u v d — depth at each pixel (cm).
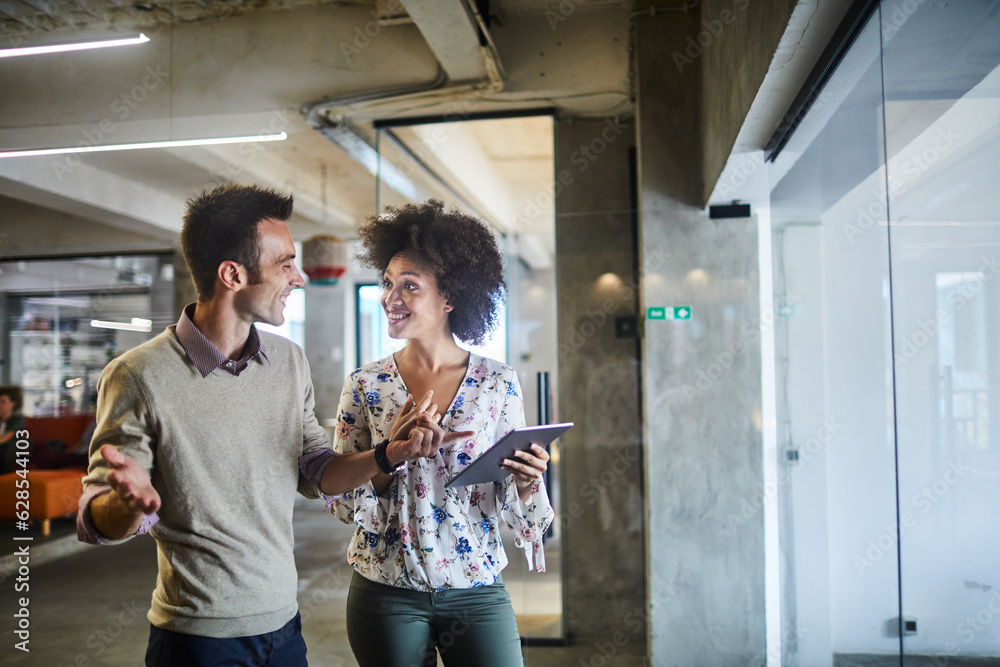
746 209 328
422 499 149
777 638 313
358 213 799
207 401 128
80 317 458
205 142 399
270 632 132
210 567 126
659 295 332
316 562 470
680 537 322
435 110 392
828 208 222
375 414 158
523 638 338
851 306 200
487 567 151
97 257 450
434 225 165
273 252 133
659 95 339
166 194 623
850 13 159
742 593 318
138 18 394
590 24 364
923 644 145
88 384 465
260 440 134
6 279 484
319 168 665
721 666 316
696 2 338
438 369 163
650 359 330
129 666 314
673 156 336
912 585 151
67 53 407
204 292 132
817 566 248
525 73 366
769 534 319
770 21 186
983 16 110
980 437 116
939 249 131
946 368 129
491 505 154
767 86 201
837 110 205
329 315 834
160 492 127
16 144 418
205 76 395
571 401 347
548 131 414
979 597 118
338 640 348
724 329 328
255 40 390
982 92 112
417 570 147
